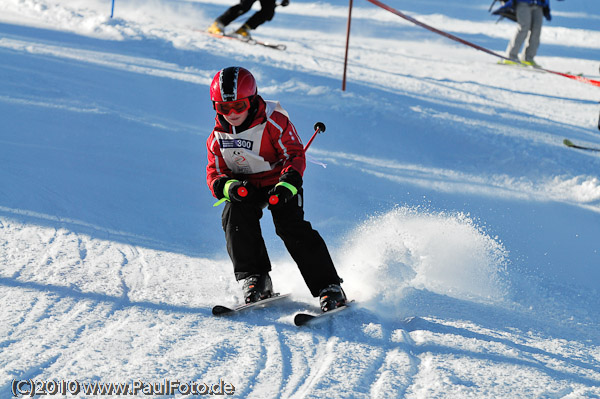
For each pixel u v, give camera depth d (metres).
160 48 21.11
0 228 7.46
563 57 33.47
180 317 5.88
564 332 6.47
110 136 12.09
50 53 17.86
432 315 6.52
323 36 32.34
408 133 15.84
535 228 10.38
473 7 51.28
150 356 5.01
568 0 57.03
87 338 5.22
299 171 6.40
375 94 18.78
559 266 8.66
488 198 11.82
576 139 17.22
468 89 22.52
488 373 5.20
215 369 4.92
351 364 5.19
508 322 6.55
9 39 18.86
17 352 4.85
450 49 32.56
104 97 14.69
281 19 38.69
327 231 8.93
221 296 6.56
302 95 17.92
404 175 12.70
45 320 5.45
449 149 15.12
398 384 4.92
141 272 6.88
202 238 8.30
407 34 36.84
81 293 6.11
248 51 22.77
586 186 13.41
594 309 7.26
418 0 52.28
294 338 5.70
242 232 6.56
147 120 13.62
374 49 29.44
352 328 5.97
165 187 10.02
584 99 23.19
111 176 10.04
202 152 12.12
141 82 16.67
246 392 4.63
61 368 4.69
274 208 6.33
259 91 17.77
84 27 22.69
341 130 15.40
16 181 9.05
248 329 5.80
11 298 5.78
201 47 22.05
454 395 4.79
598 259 9.23
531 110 20.42
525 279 7.94
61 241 7.38
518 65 29.02
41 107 13.02
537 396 4.86
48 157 10.36
